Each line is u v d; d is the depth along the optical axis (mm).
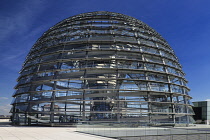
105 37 39156
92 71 35094
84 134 19656
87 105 32438
